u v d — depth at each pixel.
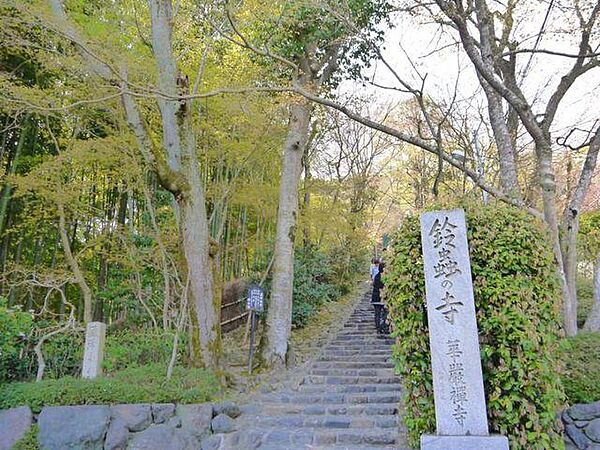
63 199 7.96
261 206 9.86
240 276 12.58
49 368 5.94
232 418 5.49
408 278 3.86
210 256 6.66
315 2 6.21
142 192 9.06
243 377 6.82
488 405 3.53
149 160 6.52
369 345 8.62
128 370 5.97
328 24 8.01
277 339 7.59
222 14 6.95
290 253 8.09
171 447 4.91
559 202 9.63
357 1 6.99
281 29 7.56
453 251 3.59
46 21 5.78
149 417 5.12
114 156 7.80
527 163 10.36
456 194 4.61
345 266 14.45
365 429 5.17
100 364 5.71
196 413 5.26
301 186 12.69
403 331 3.84
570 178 9.21
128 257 8.48
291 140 8.47
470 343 3.39
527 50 6.37
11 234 10.41
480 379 3.32
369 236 17.98
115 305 9.65
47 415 4.98
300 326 10.27
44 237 10.45
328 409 5.68
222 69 7.95
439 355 3.43
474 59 5.45
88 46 6.20
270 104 8.20
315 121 11.85
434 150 5.41
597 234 9.53
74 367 6.11
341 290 14.24
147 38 7.97
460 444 3.19
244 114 8.02
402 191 18.58
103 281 10.42
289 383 6.64
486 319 3.63
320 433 5.05
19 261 9.84
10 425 4.95
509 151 5.94
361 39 6.97
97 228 9.86
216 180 9.27
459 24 5.37
